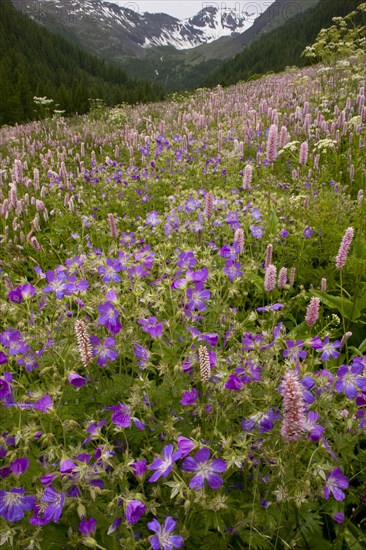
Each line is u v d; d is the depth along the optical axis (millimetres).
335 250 4445
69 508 1692
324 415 2113
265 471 2051
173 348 2449
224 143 8484
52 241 5273
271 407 2115
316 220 4754
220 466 1713
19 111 39125
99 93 44844
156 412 2307
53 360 2529
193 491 1754
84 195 6629
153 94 46656
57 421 2162
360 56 12938
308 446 2053
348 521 1937
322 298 3633
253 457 2043
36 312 2949
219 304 3047
